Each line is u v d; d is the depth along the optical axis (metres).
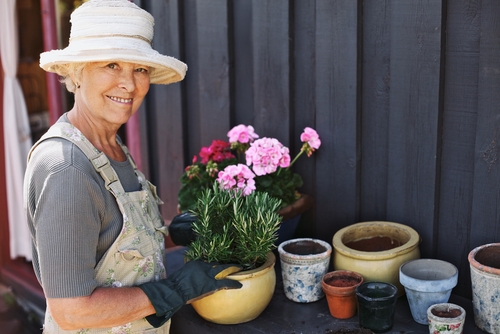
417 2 1.92
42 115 4.58
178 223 2.01
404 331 1.70
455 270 1.74
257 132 2.50
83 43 1.47
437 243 2.05
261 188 2.18
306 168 2.38
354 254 1.86
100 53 1.45
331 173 2.29
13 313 4.09
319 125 2.28
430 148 1.98
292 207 2.19
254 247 1.70
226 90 2.58
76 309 1.37
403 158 2.06
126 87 1.51
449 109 1.94
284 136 2.40
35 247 1.51
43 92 4.55
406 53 1.98
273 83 2.39
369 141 2.18
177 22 2.71
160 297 1.52
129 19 1.50
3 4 4.02
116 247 1.50
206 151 2.32
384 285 1.74
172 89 2.82
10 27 4.05
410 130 2.02
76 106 1.58
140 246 1.54
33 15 4.39
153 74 1.79
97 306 1.41
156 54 1.53
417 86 1.97
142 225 1.57
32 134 4.54
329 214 2.33
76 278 1.37
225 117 2.61
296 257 1.87
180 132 2.83
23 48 4.38
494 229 1.86
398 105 2.04
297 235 2.45
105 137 1.60
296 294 1.91
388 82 2.08
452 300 1.95
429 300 1.70
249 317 1.79
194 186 2.28
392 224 2.05
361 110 2.18
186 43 2.75
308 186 2.38
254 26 2.41
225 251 1.70
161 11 2.77
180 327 1.90
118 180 1.51
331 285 1.80
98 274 1.49
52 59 1.49
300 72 2.34
